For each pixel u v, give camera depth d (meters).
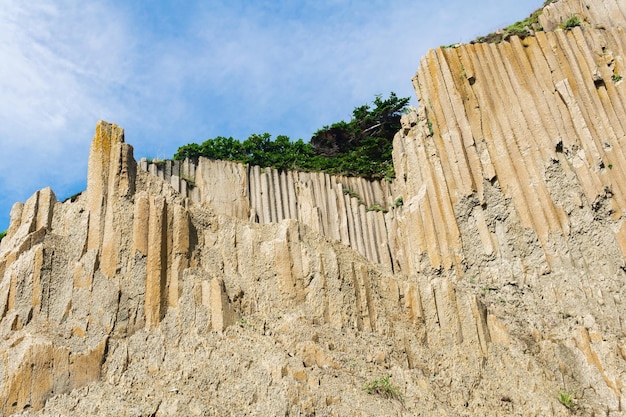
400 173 33.69
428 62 33.41
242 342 19.33
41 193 21.06
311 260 22.73
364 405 18.33
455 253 28.12
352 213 32.91
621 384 21.72
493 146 29.80
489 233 28.05
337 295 22.22
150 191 22.05
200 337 19.09
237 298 21.39
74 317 18.33
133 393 17.11
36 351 16.67
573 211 27.09
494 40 34.88
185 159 31.98
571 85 29.92
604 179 27.25
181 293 19.95
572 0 34.78
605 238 26.16
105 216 20.53
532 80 30.59
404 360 21.56
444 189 29.69
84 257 19.59
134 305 19.20
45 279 18.62
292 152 37.44
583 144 28.30
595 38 31.52
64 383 16.70
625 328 23.81
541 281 26.11
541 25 35.22
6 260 18.95
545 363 22.97
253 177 32.56
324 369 19.36
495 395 21.09
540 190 27.83
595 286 25.19
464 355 22.05
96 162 21.45
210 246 22.44
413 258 29.38
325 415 17.50
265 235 23.59
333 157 41.28
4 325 17.55
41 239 19.66
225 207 30.39
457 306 23.33
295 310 21.42
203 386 17.67
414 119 33.25
